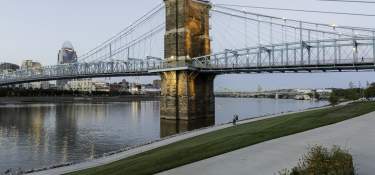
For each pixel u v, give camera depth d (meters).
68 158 55.91
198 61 121.00
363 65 90.50
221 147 29.08
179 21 122.81
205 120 122.50
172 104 121.31
